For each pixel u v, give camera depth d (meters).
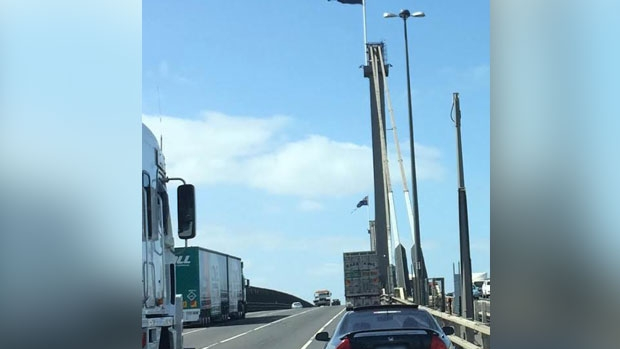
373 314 9.27
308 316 49.66
